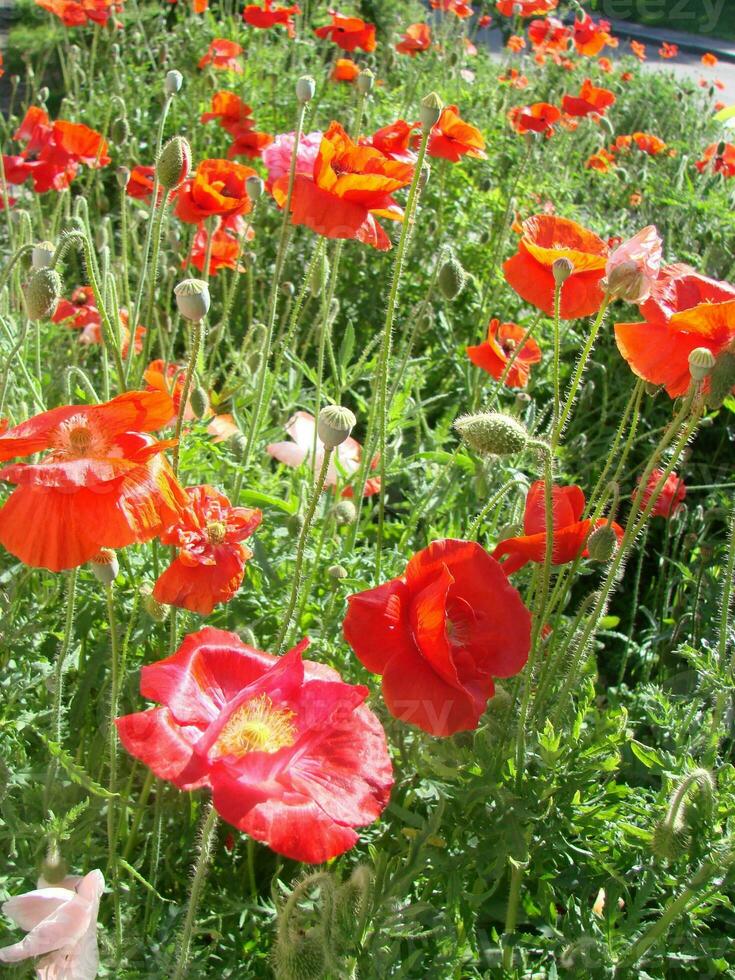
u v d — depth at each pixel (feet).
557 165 4.81
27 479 1.07
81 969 1.15
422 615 1.20
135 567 1.79
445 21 5.81
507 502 2.36
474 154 2.89
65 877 1.22
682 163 4.61
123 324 2.61
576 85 6.49
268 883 1.64
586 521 1.54
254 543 1.87
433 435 2.60
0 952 1.10
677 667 2.35
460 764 1.51
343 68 4.32
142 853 1.60
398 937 1.33
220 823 1.63
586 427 3.53
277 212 4.00
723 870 1.40
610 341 3.63
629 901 1.54
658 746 1.97
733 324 1.42
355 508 2.07
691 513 2.62
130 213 3.69
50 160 2.83
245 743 1.08
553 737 1.48
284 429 2.45
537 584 1.74
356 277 3.81
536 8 5.31
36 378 2.40
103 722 1.57
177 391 2.21
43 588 1.87
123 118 2.95
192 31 5.56
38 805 1.51
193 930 1.36
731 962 1.60
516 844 1.42
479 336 3.31
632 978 1.41
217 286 3.84
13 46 6.32
